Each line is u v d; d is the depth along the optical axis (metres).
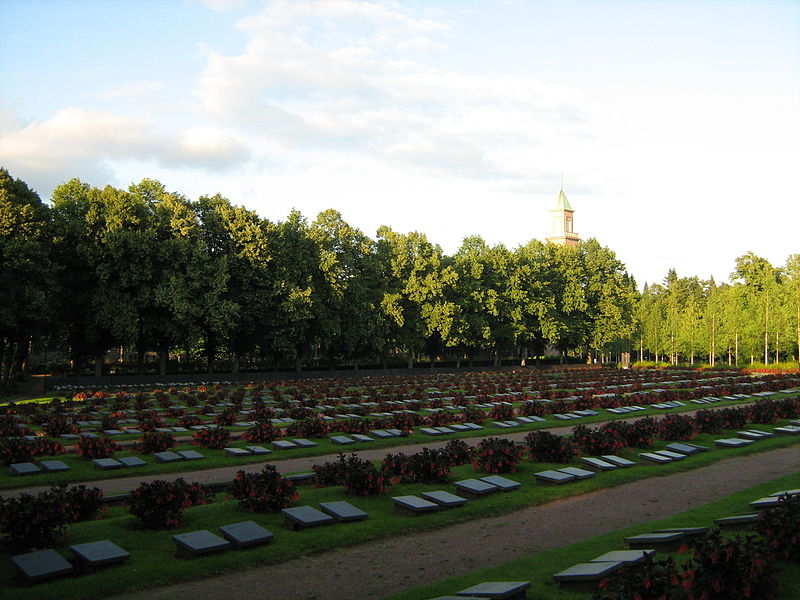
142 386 46.19
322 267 58.78
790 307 76.75
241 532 11.45
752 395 41.66
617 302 89.00
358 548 11.59
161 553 10.86
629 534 11.94
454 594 8.96
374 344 64.19
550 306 81.19
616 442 20.03
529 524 13.22
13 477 17.38
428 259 70.69
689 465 19.12
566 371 69.12
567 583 9.11
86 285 48.28
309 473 16.91
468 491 15.18
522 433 26.45
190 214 51.44
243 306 54.56
